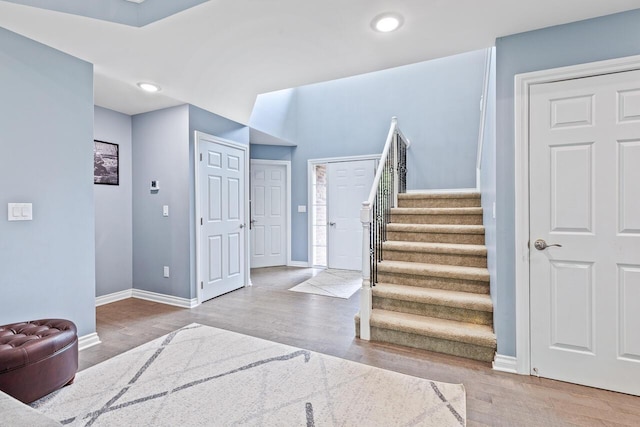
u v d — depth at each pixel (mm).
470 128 4621
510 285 2098
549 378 2006
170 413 1667
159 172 3623
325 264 5773
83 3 1871
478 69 4594
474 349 2254
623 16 1804
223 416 1646
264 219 5793
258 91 3254
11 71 2033
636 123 1793
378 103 5207
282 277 4918
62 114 2305
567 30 1918
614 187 1844
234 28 2047
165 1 1919
